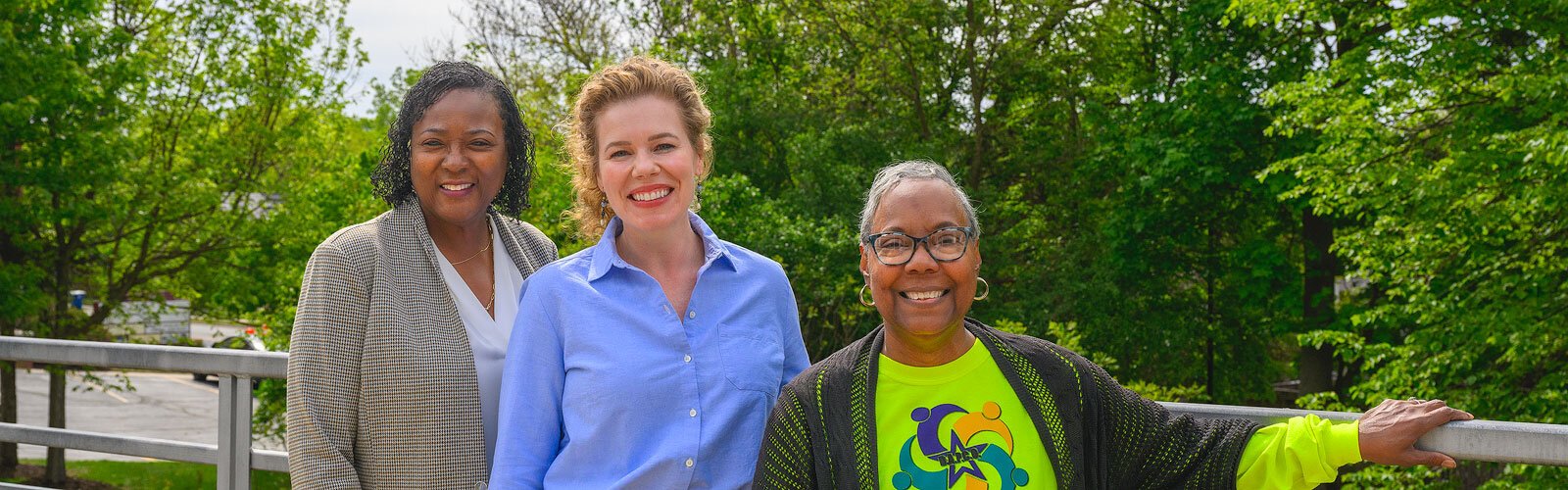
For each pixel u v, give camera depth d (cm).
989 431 174
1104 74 1675
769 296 204
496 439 202
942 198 173
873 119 1588
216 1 1387
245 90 1403
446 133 208
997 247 1571
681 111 201
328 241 200
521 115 224
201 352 262
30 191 1274
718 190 1297
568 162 219
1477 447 172
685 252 205
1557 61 872
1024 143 1747
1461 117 967
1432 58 960
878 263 174
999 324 1233
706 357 193
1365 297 1530
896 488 172
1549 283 891
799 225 1305
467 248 221
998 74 1636
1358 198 985
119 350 271
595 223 214
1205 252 1619
